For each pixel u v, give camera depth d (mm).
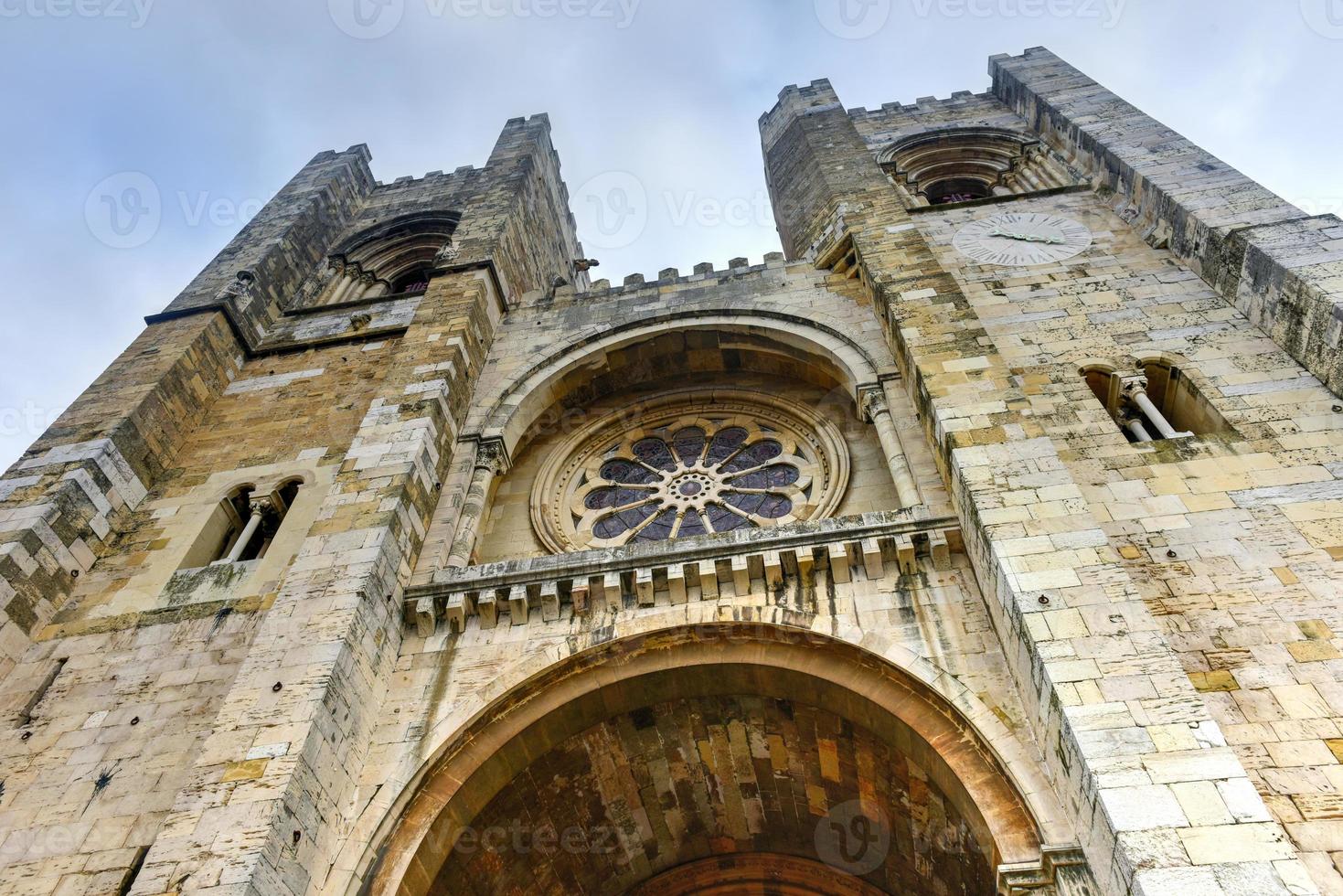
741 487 16953
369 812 10141
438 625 12586
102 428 15969
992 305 16891
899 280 16469
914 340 14398
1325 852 7781
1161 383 14688
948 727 10234
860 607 11555
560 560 12859
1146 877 6922
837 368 17156
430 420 15398
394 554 12805
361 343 20703
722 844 14094
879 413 15117
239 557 14922
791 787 13070
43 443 15695
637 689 11867
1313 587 10141
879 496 15188
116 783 10906
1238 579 10422
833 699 11336
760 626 11633
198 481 16547
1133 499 11805
